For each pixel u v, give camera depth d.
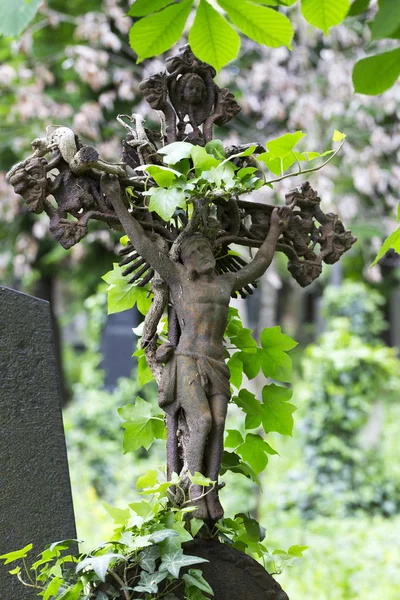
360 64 2.60
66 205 3.58
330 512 11.65
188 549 3.49
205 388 3.49
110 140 12.36
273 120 13.02
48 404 4.23
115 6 11.78
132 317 15.65
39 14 12.79
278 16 2.85
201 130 4.28
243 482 11.78
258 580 3.58
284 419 4.05
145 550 3.34
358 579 8.47
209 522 3.52
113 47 11.46
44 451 4.19
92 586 3.37
